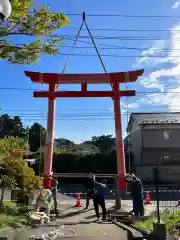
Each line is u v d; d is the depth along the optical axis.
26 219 11.84
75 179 38.84
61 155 43.09
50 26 7.90
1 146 15.80
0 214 11.64
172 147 39.03
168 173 36.16
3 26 7.29
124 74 18.05
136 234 9.12
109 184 32.69
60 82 18.41
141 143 39.66
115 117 18.20
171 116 43.19
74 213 15.48
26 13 7.50
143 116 43.78
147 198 19.92
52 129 18.23
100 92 18.41
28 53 7.87
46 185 17.08
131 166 42.91
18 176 15.30
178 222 9.75
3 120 53.59
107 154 43.28
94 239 9.22
